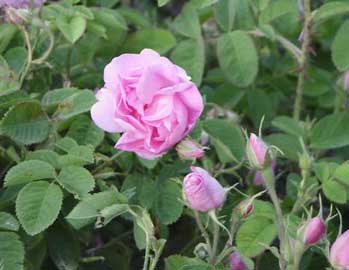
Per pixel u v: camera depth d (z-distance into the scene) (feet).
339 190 2.39
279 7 2.86
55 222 2.40
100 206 2.17
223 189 2.07
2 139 2.52
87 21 2.70
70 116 2.39
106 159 2.45
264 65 3.35
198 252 2.23
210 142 2.72
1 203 2.32
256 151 2.09
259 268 2.46
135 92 2.10
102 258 2.50
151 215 2.47
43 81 2.75
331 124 2.71
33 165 2.23
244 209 2.11
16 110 2.35
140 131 2.10
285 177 2.95
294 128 2.75
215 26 3.26
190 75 2.85
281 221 2.10
